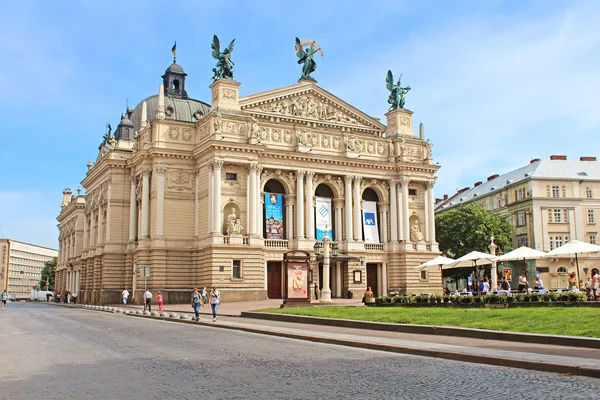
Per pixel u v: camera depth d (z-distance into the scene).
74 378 20.39
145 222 89.62
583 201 126.31
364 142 98.12
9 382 19.81
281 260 89.06
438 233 119.06
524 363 21.75
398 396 16.81
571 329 28.83
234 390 17.86
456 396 16.75
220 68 89.81
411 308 50.06
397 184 99.81
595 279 49.38
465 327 32.78
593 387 17.81
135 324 49.09
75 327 45.25
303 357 25.69
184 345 31.06
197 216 88.94
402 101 103.75
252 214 85.75
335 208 96.06
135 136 97.94
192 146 91.19
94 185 114.31
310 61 96.62
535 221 124.31
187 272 88.31
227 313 59.84
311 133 93.69
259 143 86.94
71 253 143.75
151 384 19.00
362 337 32.44
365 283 95.12
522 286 62.66
